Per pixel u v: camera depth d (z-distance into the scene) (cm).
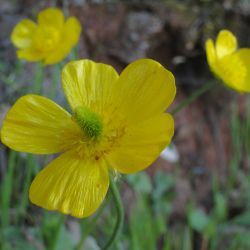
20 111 9
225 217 19
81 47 19
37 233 14
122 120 8
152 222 17
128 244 16
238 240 18
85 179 8
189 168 20
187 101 12
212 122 21
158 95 8
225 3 22
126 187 17
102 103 9
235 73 12
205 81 21
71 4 20
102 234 16
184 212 19
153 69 8
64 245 13
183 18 21
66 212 8
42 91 17
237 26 22
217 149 21
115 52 20
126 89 9
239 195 20
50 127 9
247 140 21
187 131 20
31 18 20
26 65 18
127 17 20
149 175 19
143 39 20
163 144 8
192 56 21
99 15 20
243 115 22
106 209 16
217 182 20
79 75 9
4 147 16
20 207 15
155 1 21
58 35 14
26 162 16
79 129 9
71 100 9
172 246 18
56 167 8
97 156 8
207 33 21
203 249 18
